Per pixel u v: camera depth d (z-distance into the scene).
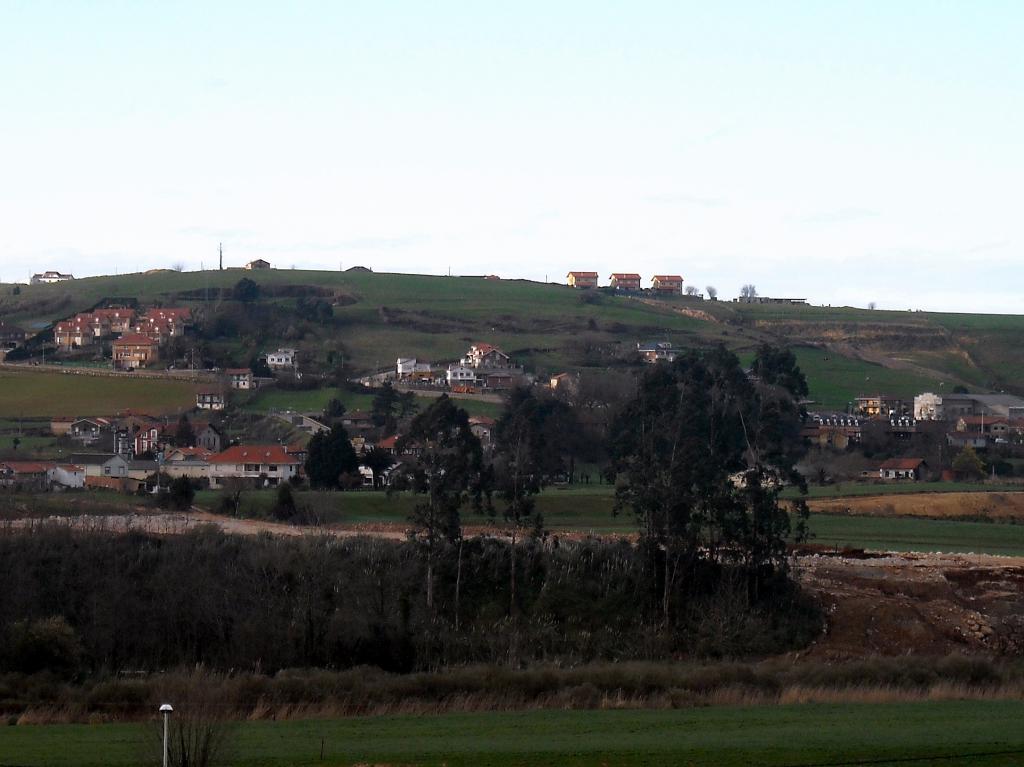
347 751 119.44
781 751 119.44
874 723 139.50
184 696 155.88
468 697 160.50
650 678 172.00
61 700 158.38
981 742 123.69
